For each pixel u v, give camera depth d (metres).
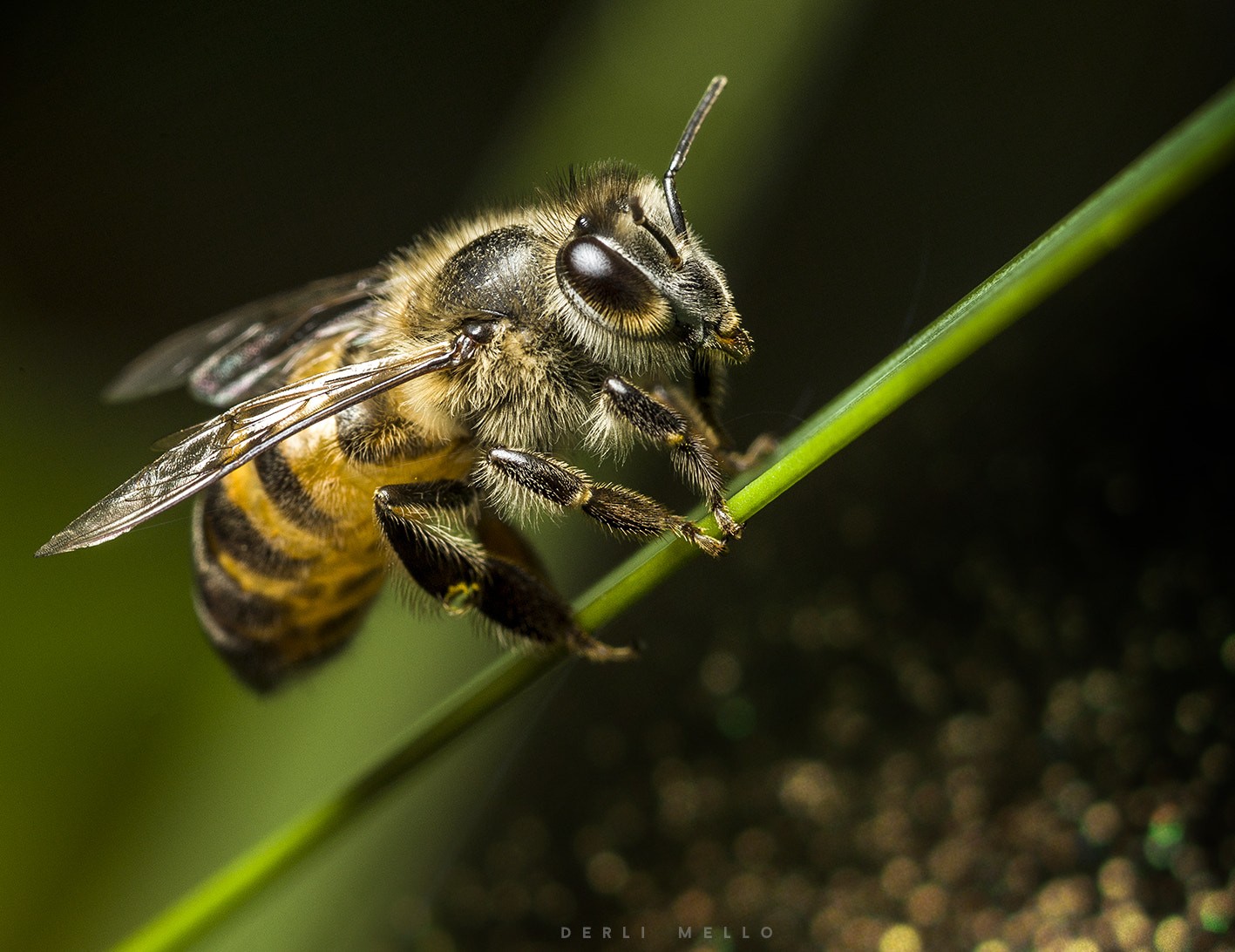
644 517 0.08
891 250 0.09
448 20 0.11
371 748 0.09
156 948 0.08
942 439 0.09
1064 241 0.08
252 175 0.11
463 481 0.09
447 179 0.11
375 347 0.09
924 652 0.08
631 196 0.08
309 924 0.08
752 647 0.08
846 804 0.08
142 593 0.09
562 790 0.08
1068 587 0.08
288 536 0.09
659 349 0.08
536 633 0.08
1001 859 0.08
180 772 0.09
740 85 0.09
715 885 0.08
